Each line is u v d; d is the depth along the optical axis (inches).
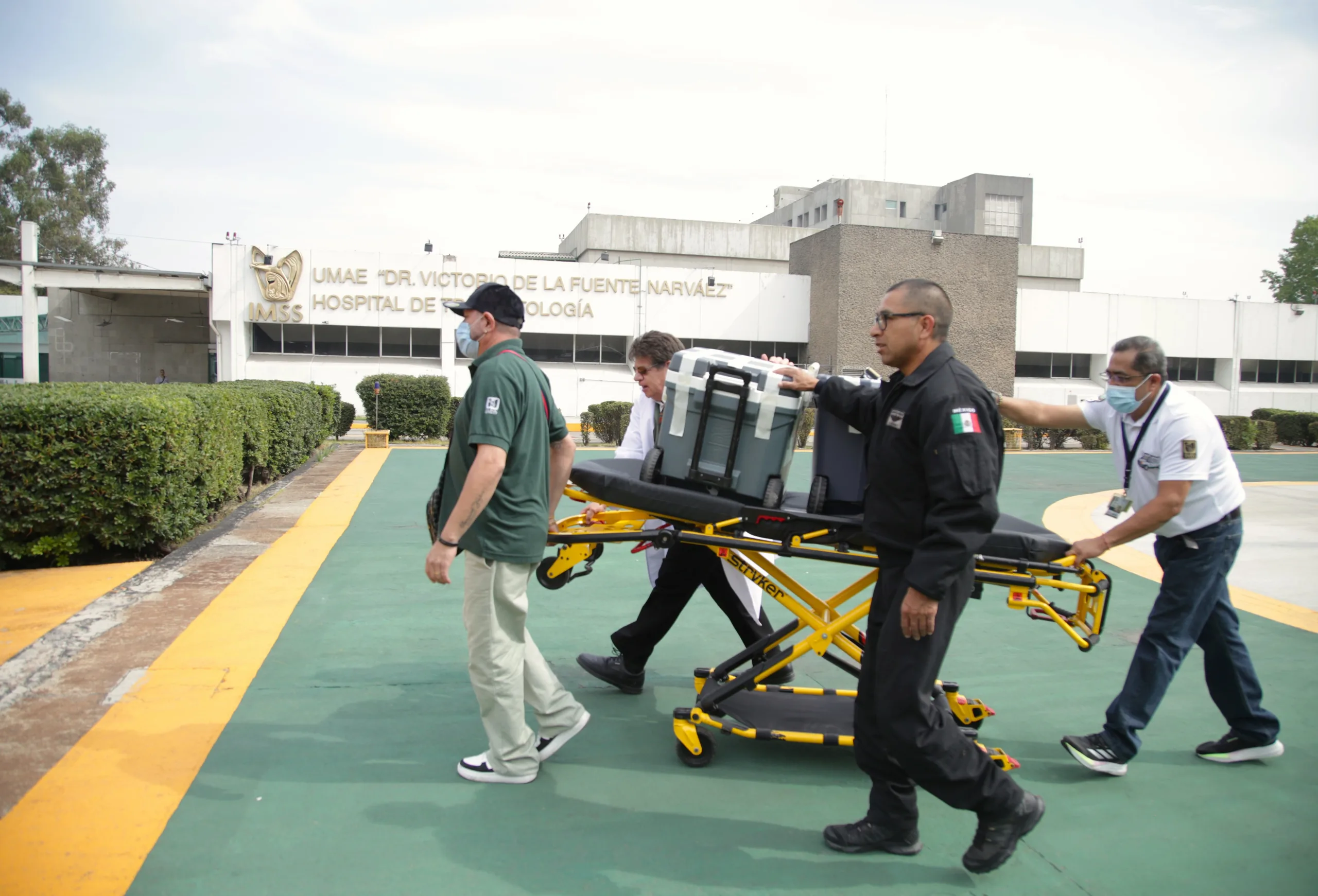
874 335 105.9
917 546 99.2
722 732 142.4
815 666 179.6
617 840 107.0
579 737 139.1
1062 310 1250.6
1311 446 1055.0
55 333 1268.5
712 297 1143.6
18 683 150.9
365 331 1064.2
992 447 98.3
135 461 235.3
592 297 1113.4
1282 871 104.3
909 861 105.0
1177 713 156.5
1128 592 252.2
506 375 112.3
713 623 207.6
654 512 124.8
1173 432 123.2
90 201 1892.2
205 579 226.4
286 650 173.9
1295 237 2253.9
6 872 94.9
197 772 120.9
